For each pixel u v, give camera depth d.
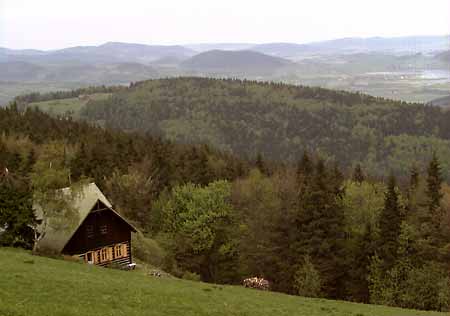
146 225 109.69
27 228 63.19
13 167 118.00
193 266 94.25
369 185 108.19
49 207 62.62
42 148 139.00
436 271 76.31
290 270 87.31
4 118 187.50
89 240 68.62
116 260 71.81
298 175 114.44
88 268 55.28
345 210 95.19
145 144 168.62
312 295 77.44
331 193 92.19
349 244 89.19
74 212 64.56
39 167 76.38
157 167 141.88
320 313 47.09
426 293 74.38
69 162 132.50
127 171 132.00
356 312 51.19
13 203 61.50
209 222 93.31
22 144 143.12
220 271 94.81
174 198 100.44
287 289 88.31
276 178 116.81
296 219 88.19
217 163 155.25
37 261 52.34
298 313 45.25
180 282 56.19
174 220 96.81
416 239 83.62
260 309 43.84
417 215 92.69
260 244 93.00
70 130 194.75
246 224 97.75
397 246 82.38
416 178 125.56
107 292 39.56
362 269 84.50
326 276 84.00
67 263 55.78
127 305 37.16
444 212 89.44
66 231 65.81
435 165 101.19
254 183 111.56
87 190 70.19
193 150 156.00
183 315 37.28
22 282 37.75
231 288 57.69
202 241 92.31
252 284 66.81
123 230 72.81
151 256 86.06
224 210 95.25
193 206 94.38
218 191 97.19
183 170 140.50
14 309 30.27
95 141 166.75
